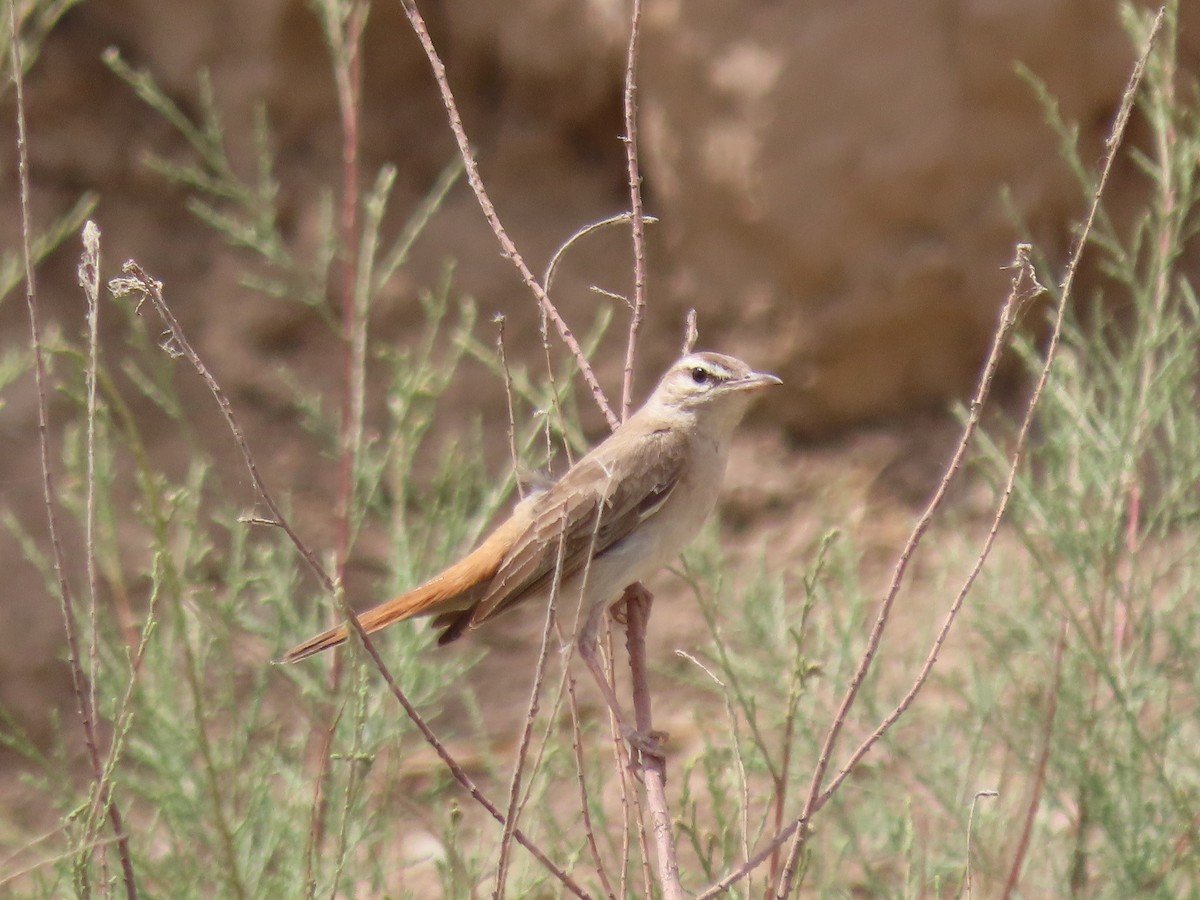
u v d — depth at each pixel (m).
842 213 15.01
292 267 11.31
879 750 11.27
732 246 15.56
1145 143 15.15
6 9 9.48
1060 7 14.51
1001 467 10.27
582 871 10.12
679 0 15.05
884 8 14.70
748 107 14.91
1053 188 15.03
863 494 15.32
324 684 9.75
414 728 10.24
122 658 8.64
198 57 16.73
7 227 16.22
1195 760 9.55
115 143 16.91
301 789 9.04
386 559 13.91
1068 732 9.71
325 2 10.88
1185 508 9.98
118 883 8.02
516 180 16.86
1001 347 6.14
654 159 15.86
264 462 15.42
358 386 10.80
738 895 7.89
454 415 15.73
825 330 15.41
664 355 16.00
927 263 15.12
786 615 12.14
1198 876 8.92
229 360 16.12
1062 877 9.80
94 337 6.09
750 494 15.51
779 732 11.03
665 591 14.97
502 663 14.45
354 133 10.99
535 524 9.05
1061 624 9.57
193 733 8.59
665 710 13.80
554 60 16.23
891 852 9.94
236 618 9.79
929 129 14.80
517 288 16.36
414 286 16.28
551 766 9.95
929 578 14.06
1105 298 15.30
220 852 8.24
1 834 9.72
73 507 8.56
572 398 10.05
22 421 15.15
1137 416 9.76
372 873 9.27
